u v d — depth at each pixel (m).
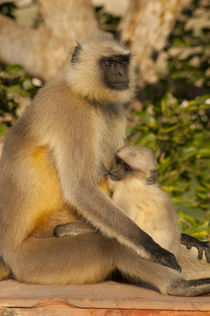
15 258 10.13
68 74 10.63
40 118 10.07
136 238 9.55
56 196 10.23
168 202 10.37
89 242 9.87
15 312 8.80
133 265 9.62
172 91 21.03
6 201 10.21
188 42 21.14
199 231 13.48
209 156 16.38
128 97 11.08
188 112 16.62
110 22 21.55
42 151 10.09
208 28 21.80
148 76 19.61
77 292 9.33
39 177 10.10
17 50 19.50
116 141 11.30
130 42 19.27
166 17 19.08
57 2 18.72
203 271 10.89
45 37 19.09
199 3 22.61
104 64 10.79
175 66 20.98
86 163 9.94
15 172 10.16
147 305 8.80
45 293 9.23
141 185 10.29
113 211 9.79
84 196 9.84
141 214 10.20
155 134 16.14
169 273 9.41
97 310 8.82
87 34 19.06
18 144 10.25
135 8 19.23
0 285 9.98
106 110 11.06
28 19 25.62
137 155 10.41
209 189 15.99
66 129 9.92
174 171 15.77
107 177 10.63
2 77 16.98
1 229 10.25
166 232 10.12
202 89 21.44
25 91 16.52
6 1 22.75
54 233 10.09
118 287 9.75
